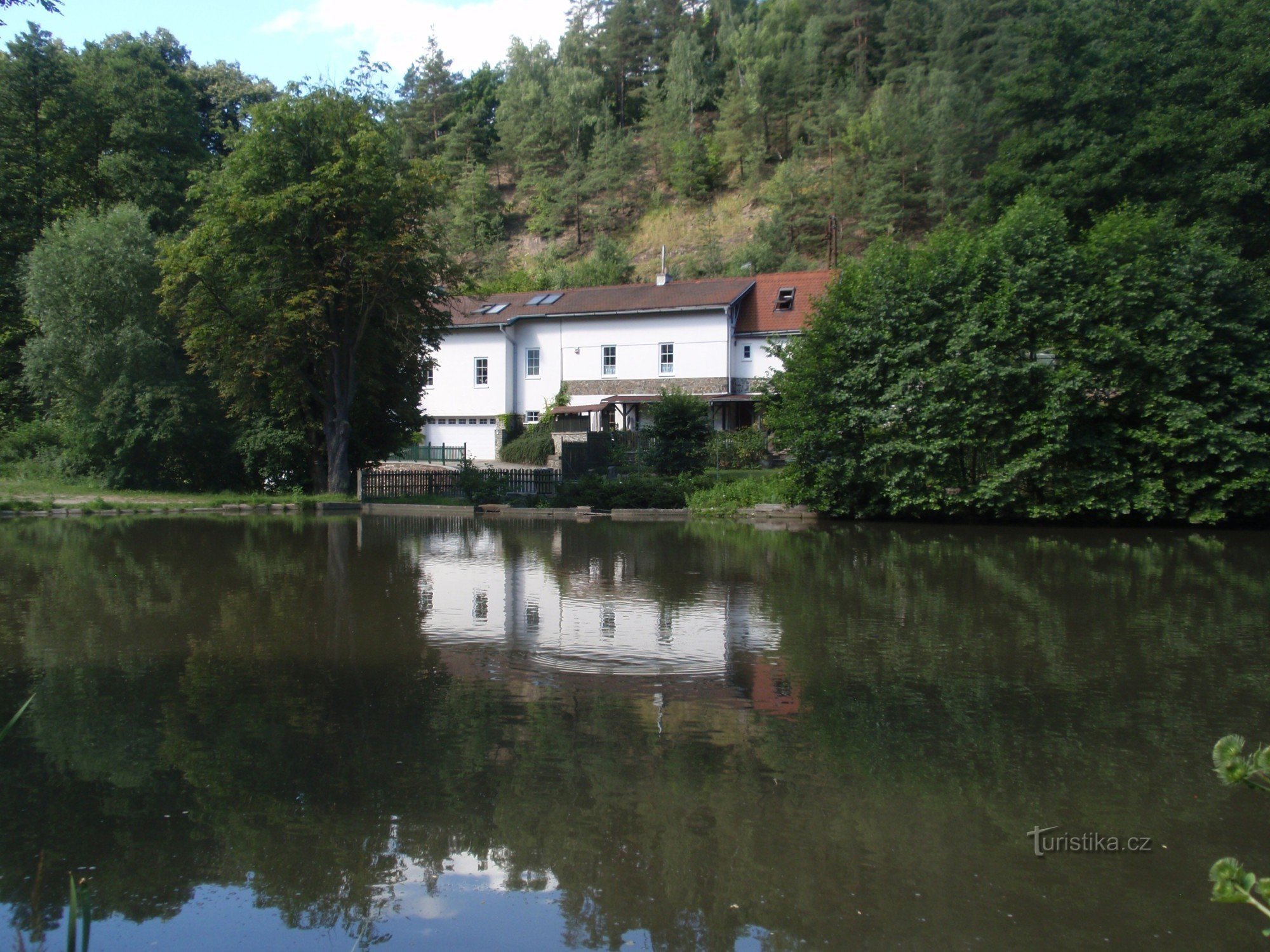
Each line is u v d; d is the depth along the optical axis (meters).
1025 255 19.91
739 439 33.06
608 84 95.50
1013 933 3.40
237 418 27.27
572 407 39.25
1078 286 19.28
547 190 81.75
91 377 27.11
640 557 14.13
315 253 24.66
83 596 9.91
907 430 20.25
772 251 64.62
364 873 3.82
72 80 35.12
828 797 4.58
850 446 20.86
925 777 4.84
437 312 27.28
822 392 21.03
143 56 37.84
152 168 34.88
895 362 20.20
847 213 67.38
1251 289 19.69
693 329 39.31
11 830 4.17
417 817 4.32
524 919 3.49
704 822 4.31
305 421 26.80
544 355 41.50
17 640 7.78
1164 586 11.27
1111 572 12.51
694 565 13.21
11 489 25.17
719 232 75.38
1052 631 8.46
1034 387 19.33
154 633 8.05
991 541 16.92
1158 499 19.08
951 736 5.49
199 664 7.00
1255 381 18.78
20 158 33.28
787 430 21.69
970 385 19.47
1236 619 9.05
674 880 3.78
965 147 65.31
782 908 3.57
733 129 81.38
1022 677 6.83
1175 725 5.71
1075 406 19.08
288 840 4.10
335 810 4.40
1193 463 19.33
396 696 6.22
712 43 96.88
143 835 4.12
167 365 27.88
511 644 7.78
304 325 24.05
